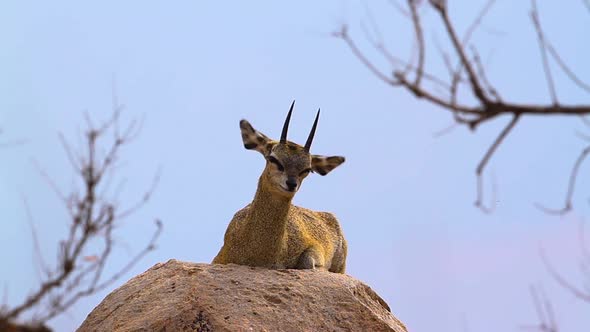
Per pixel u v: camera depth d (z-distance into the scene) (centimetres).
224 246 3144
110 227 1395
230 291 2602
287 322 2545
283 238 3075
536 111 1259
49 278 1368
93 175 1398
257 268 2731
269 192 3016
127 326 2544
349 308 2612
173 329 2505
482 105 1266
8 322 1323
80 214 1383
